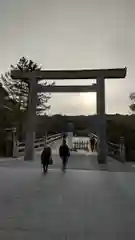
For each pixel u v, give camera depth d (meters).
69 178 14.59
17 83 41.41
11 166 19.44
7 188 11.35
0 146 26.00
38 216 7.30
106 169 18.83
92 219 7.09
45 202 8.92
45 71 24.17
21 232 6.02
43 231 6.11
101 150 22.53
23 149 28.17
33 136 23.55
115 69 23.52
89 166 20.23
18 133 30.52
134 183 13.15
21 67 43.12
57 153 28.39
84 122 23.42
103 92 23.48
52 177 14.85
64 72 24.05
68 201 9.11
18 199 9.31
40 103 42.62
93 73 23.70
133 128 27.12
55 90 23.95
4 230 6.15
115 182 13.48
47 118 23.67
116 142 28.91
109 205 8.65
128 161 24.36
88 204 8.74
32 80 24.22
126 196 10.05
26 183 12.70
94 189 11.42
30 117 23.75
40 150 31.97
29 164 20.62
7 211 7.78
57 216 7.33
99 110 23.41
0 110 33.25
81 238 5.69
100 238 5.71
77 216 7.35
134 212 7.84
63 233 5.98
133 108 38.75
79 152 31.00
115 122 27.91
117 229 6.32
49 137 37.12
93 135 36.12
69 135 40.94
